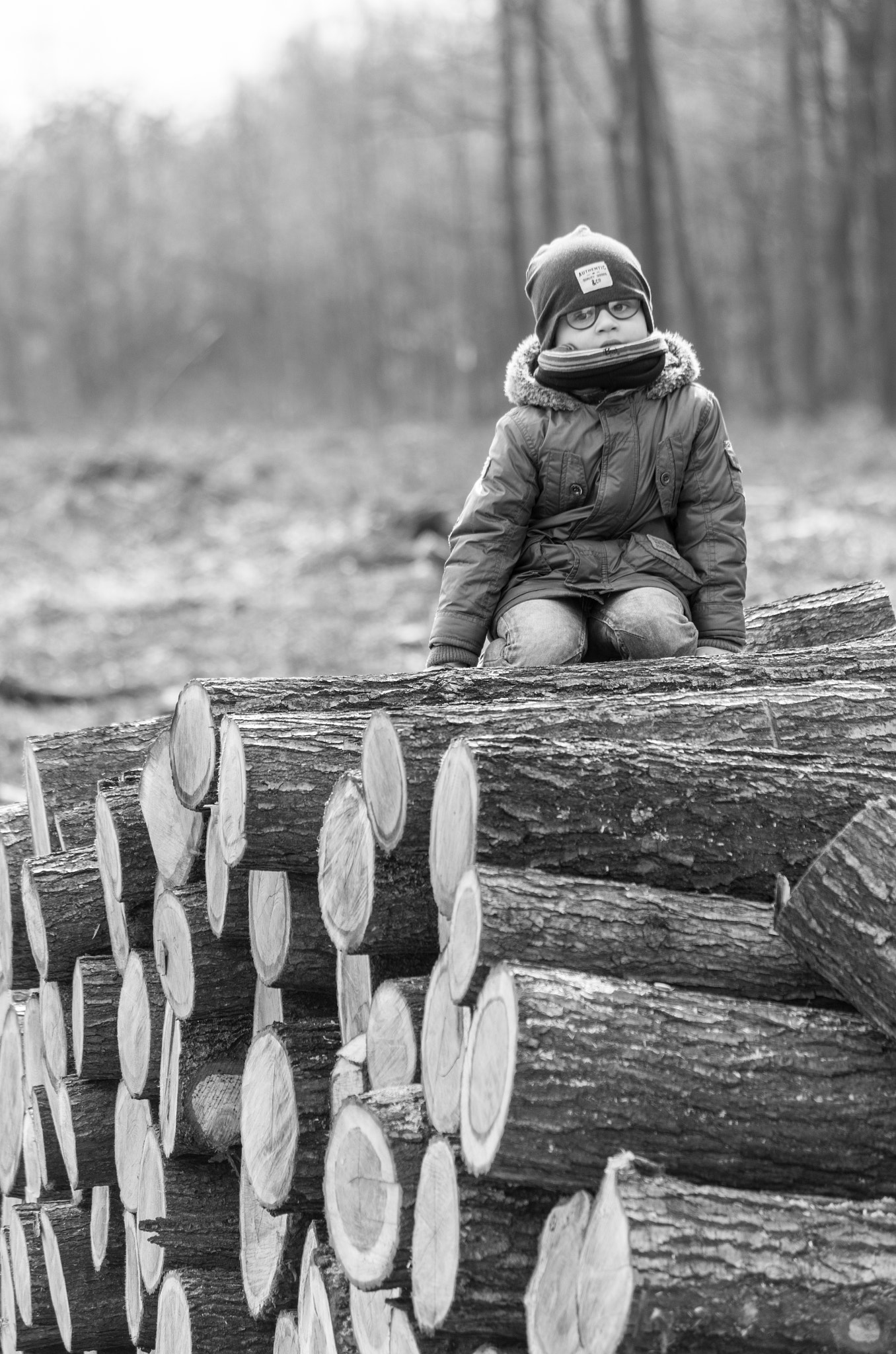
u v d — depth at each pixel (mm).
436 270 64438
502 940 2574
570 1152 2375
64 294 64125
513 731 3074
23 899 4426
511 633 4078
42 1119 4527
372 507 21062
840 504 17156
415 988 2963
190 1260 3754
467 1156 2473
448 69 42969
